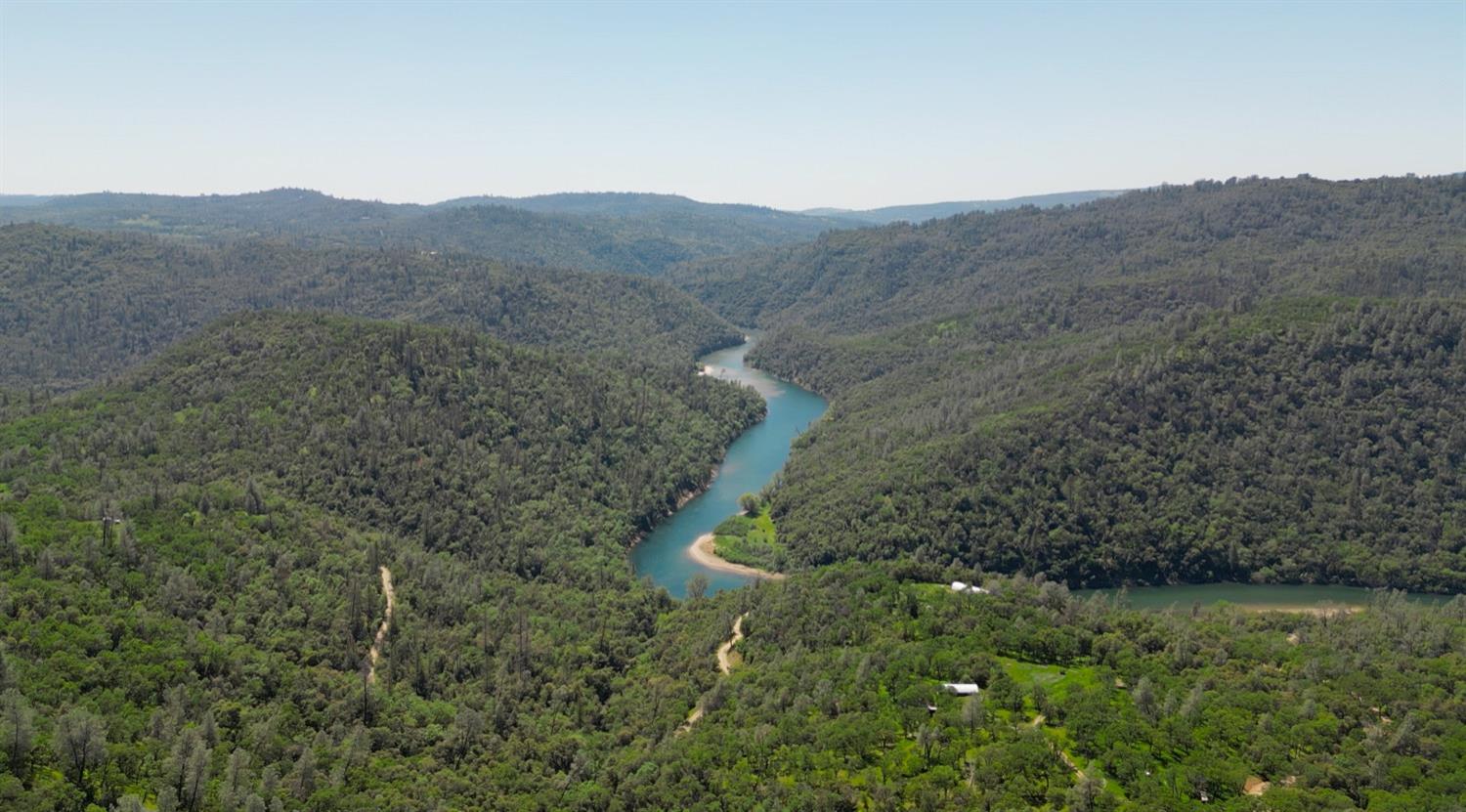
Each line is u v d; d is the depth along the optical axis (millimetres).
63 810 124312
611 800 156750
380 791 152000
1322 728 144875
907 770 141750
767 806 140500
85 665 157500
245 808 131875
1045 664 176375
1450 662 169375
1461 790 127562
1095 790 129875
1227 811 127688
